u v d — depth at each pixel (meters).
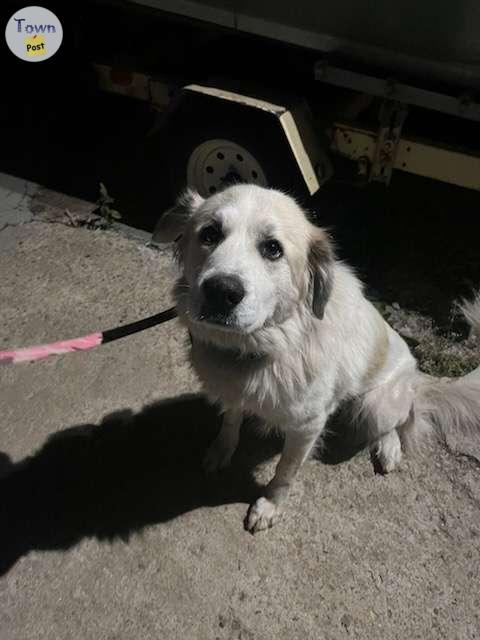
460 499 0.81
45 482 0.81
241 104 0.95
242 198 0.60
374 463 0.84
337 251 1.13
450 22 0.82
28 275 1.08
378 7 0.85
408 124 1.02
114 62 1.17
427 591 0.73
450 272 1.10
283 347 0.63
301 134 0.97
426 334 1.00
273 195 0.62
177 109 1.02
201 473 0.83
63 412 0.89
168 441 0.86
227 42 1.09
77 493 0.80
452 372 0.95
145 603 0.71
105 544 0.76
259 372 0.65
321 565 0.75
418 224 1.19
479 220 1.20
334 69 0.94
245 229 0.58
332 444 0.86
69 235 1.16
